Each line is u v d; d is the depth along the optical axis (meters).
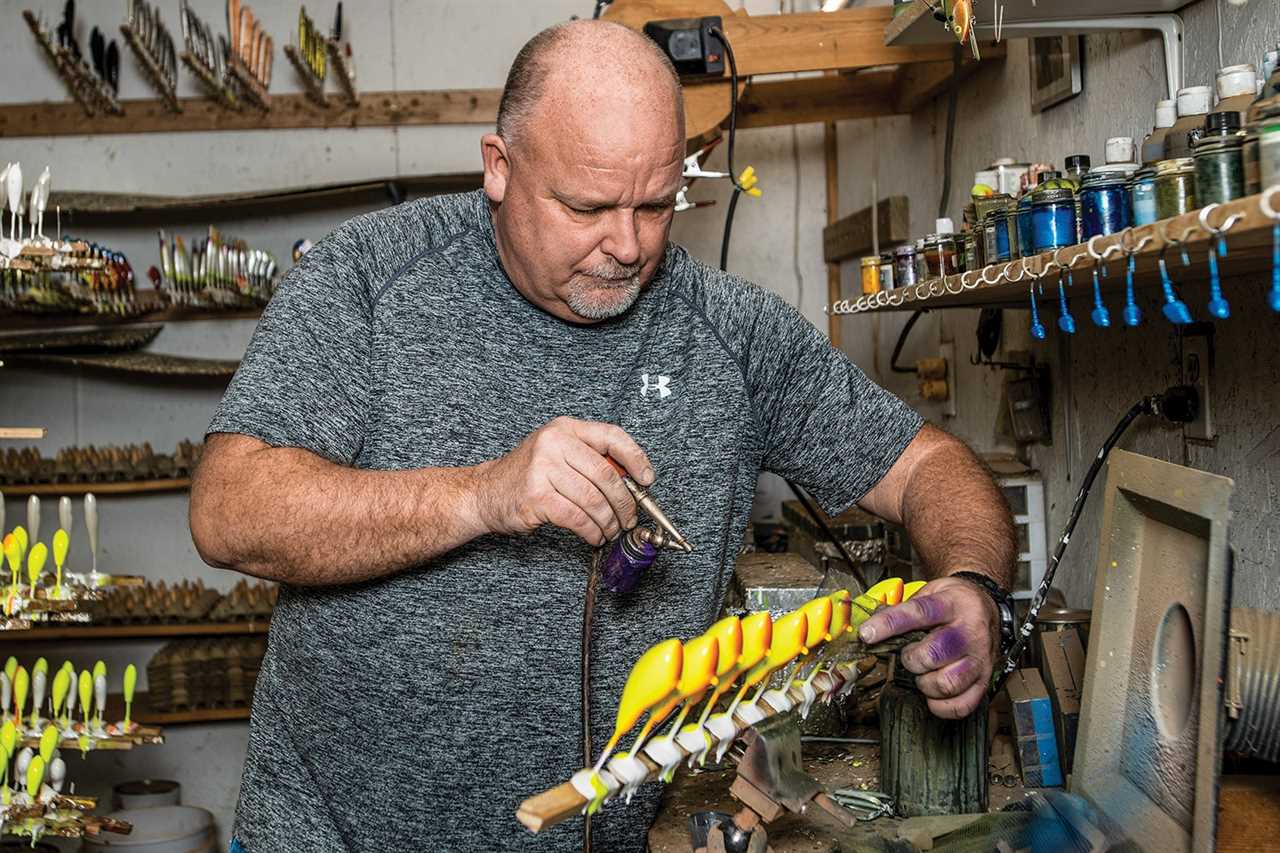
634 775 0.82
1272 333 1.15
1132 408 1.39
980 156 2.17
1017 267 1.01
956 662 0.97
